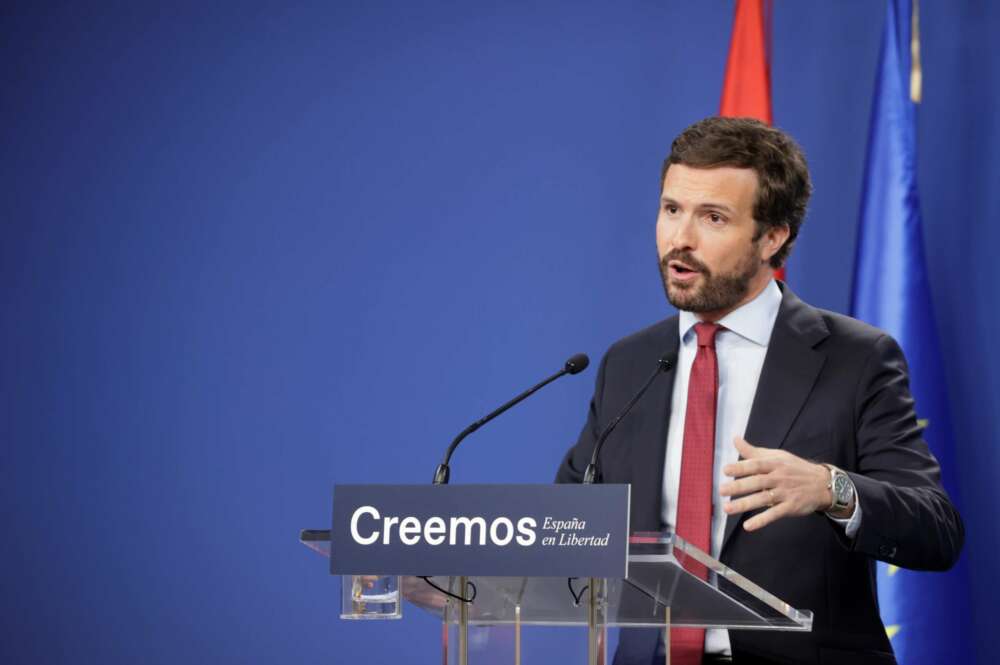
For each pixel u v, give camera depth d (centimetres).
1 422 1547
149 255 1559
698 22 1495
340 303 1529
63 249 1570
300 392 1523
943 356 1384
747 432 864
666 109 1495
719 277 876
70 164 1581
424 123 1541
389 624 1479
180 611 1504
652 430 899
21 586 1520
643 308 1476
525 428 1481
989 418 1370
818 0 1462
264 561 1502
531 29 1531
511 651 708
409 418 1503
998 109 1398
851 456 854
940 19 1421
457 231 1521
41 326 1559
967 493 1365
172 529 1516
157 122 1578
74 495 1530
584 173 1504
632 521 880
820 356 877
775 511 690
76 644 1506
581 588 647
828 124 1448
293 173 1554
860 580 839
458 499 623
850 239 1430
